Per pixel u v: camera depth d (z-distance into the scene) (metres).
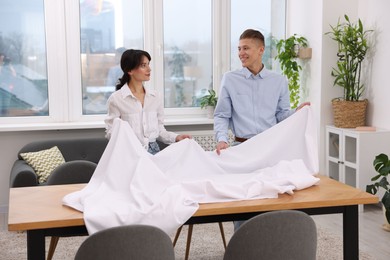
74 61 5.35
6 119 5.24
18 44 5.24
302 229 2.04
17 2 5.19
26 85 5.30
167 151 2.69
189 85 5.80
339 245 3.89
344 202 2.35
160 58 5.62
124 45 5.55
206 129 5.69
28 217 2.08
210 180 2.36
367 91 5.21
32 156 4.68
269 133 2.88
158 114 3.83
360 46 4.97
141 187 2.23
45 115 5.39
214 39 5.77
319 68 5.36
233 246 2.01
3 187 5.16
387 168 4.13
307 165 2.81
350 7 5.32
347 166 5.00
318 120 5.41
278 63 6.00
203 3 5.73
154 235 1.89
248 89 3.32
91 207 2.12
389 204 3.97
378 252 3.75
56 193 2.53
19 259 3.67
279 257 2.04
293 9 5.86
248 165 2.82
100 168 2.44
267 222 1.97
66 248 3.89
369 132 4.80
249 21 5.89
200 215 2.18
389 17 4.81
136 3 5.54
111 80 5.55
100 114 5.54
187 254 3.49
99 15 5.44
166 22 5.64
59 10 5.23
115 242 1.85
